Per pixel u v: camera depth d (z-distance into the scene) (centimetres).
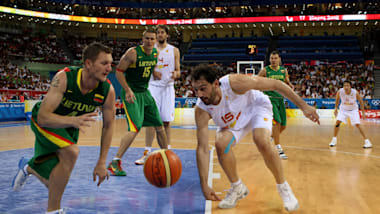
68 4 2933
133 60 420
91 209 279
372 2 2697
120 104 2167
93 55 219
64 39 3023
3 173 420
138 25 3002
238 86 262
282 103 576
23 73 2411
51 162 239
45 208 281
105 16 2814
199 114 271
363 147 684
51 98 219
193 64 2878
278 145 554
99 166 254
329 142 779
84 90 232
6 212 270
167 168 264
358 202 304
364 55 2883
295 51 2962
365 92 2328
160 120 470
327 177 407
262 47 2930
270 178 401
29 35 2819
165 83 505
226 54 2830
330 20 2642
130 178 397
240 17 2778
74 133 261
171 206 289
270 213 273
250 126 295
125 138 421
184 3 3020
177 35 3297
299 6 3052
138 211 275
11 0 2609
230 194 290
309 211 279
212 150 632
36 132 244
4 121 1535
